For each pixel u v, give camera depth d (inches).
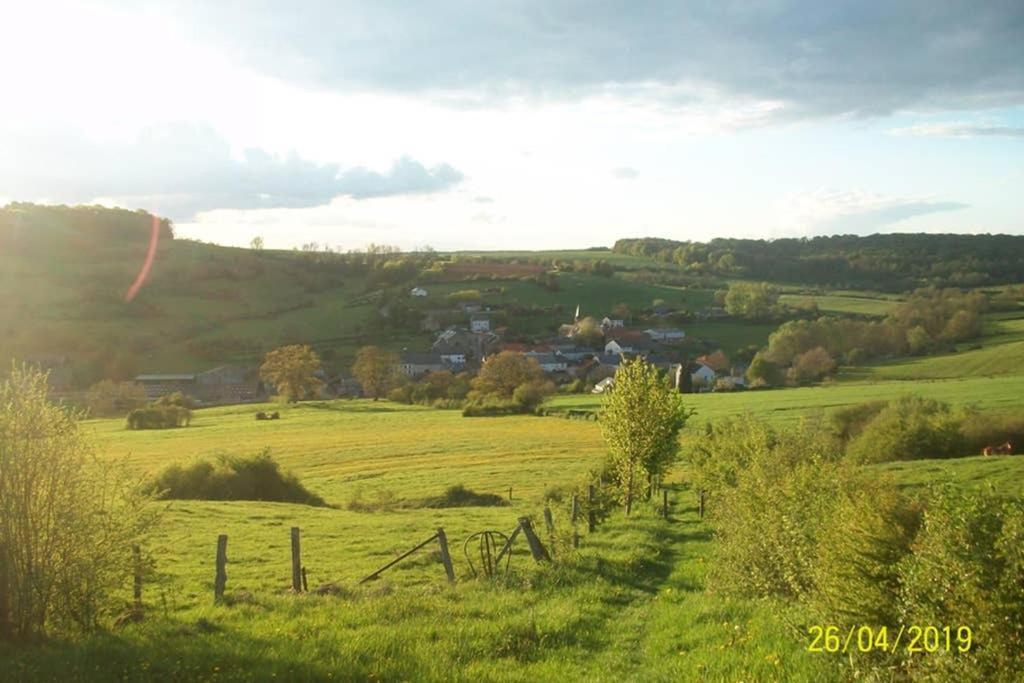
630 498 1407.5
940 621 392.8
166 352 6117.1
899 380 4365.2
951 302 5433.1
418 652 535.2
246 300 7618.1
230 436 3550.7
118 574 602.5
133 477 636.7
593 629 619.5
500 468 2514.8
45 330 5762.8
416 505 1850.4
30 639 538.6
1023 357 4352.9
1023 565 367.6
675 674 493.7
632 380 1429.6
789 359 5147.6
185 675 476.1
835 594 476.4
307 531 1277.1
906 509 483.2
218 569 727.7
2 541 545.0
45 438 570.3
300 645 546.3
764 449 1048.8
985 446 2053.4
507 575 784.9
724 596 695.1
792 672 473.1
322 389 5659.5
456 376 5206.7
